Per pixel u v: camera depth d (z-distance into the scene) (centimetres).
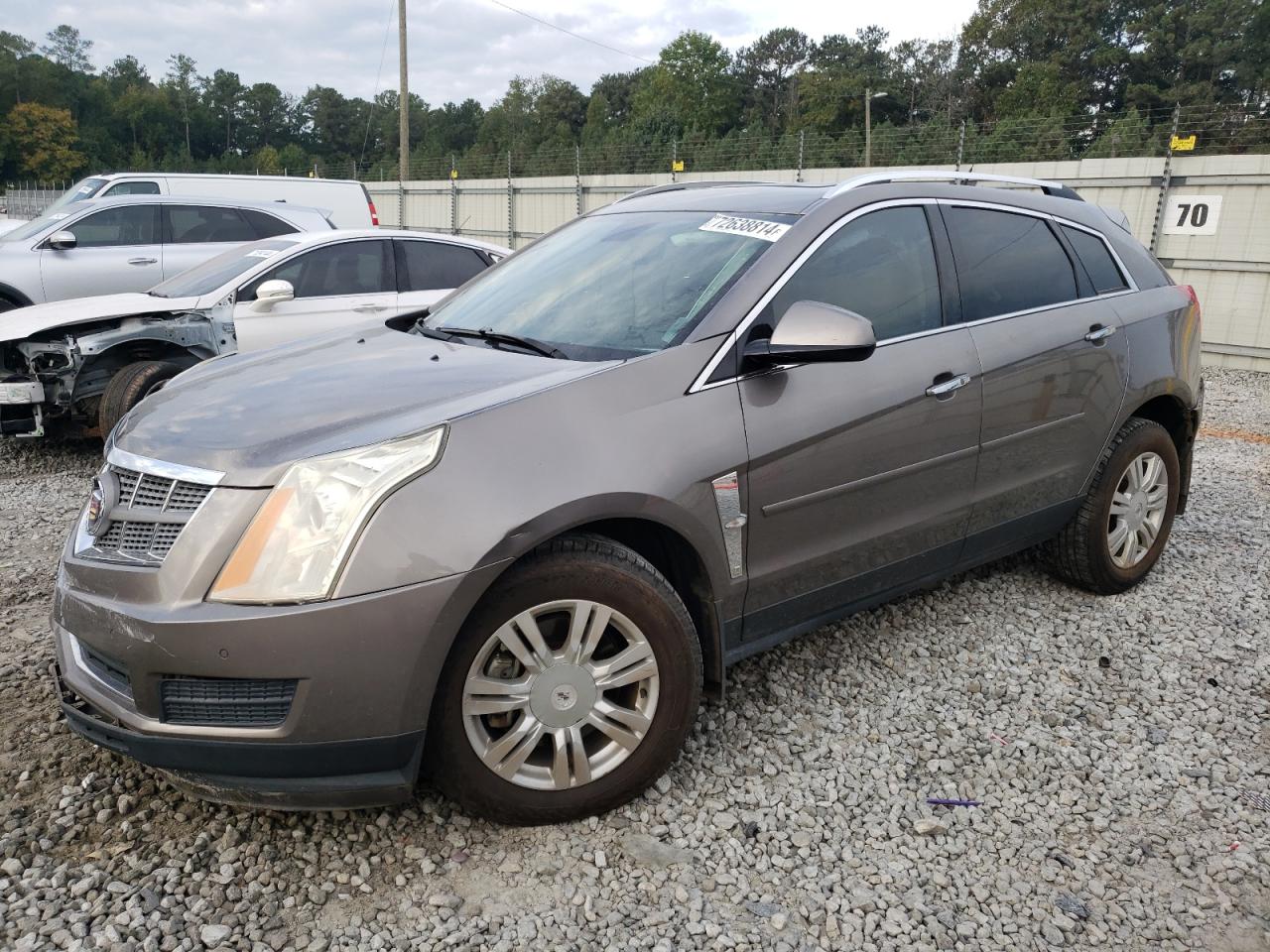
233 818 269
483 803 258
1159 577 464
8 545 503
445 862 256
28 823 266
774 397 294
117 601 240
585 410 263
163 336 682
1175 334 441
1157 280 448
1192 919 244
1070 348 386
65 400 675
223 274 749
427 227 2750
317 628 227
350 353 324
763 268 306
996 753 314
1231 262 1253
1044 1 6456
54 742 306
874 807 285
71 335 669
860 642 390
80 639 247
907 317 339
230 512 235
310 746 233
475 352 309
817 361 281
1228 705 348
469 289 391
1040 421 378
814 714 334
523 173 2477
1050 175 1426
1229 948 235
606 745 272
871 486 322
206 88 13088
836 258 324
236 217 1077
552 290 345
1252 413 941
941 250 357
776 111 8719
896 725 329
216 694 234
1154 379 425
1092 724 335
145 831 264
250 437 250
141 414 288
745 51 9100
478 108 12081
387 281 790
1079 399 393
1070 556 426
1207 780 301
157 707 235
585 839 266
